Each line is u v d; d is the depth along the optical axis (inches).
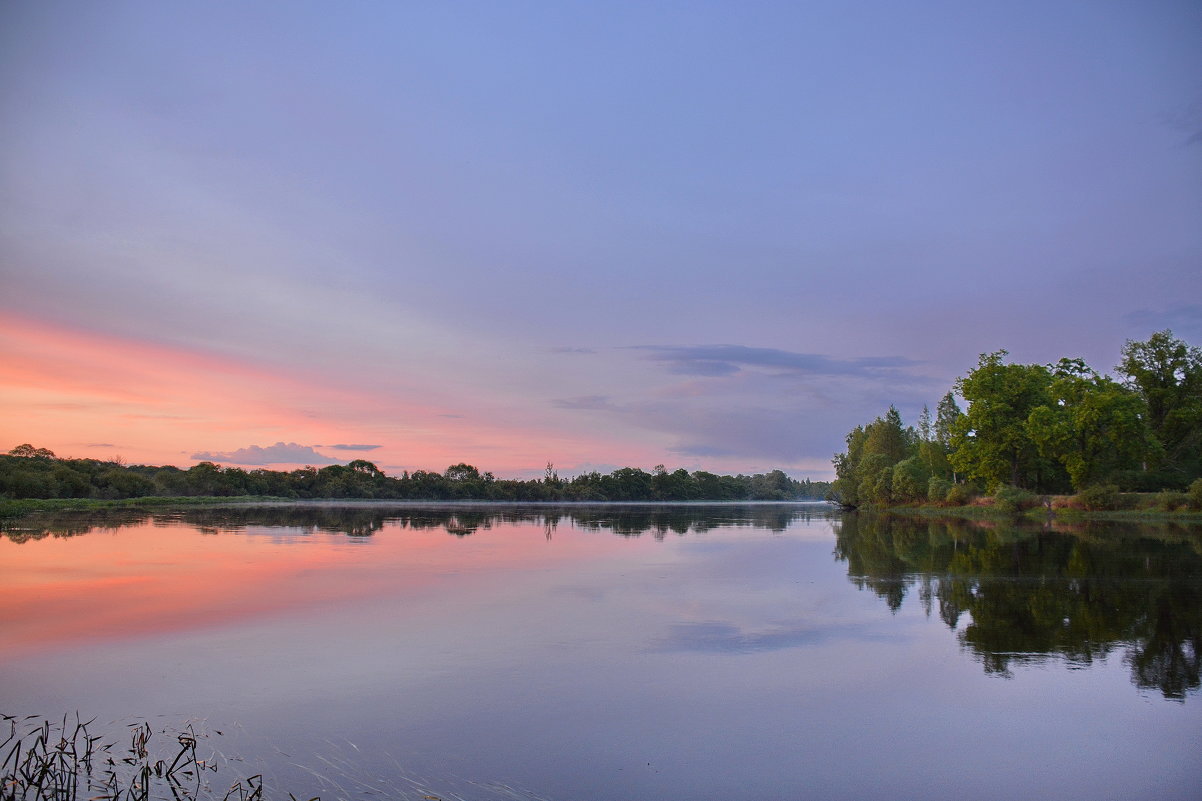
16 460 3976.4
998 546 1499.8
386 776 359.6
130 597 840.9
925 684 516.4
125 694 484.4
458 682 516.1
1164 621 721.0
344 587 925.2
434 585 946.7
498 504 5482.3
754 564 1203.2
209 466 5049.2
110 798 329.1
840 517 3120.1
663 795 345.4
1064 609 785.6
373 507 4030.5
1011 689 506.0
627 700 480.4
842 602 830.5
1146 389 3083.2
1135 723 443.8
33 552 1289.4
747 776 369.1
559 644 626.2
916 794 352.5
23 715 443.5
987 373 2977.4
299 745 398.6
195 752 384.5
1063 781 368.2
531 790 348.2
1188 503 2343.8
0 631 666.8
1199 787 362.0
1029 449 3026.6
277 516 2669.8
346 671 541.0
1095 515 2420.0
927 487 3651.6
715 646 620.7
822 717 452.8
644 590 914.7
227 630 674.2
